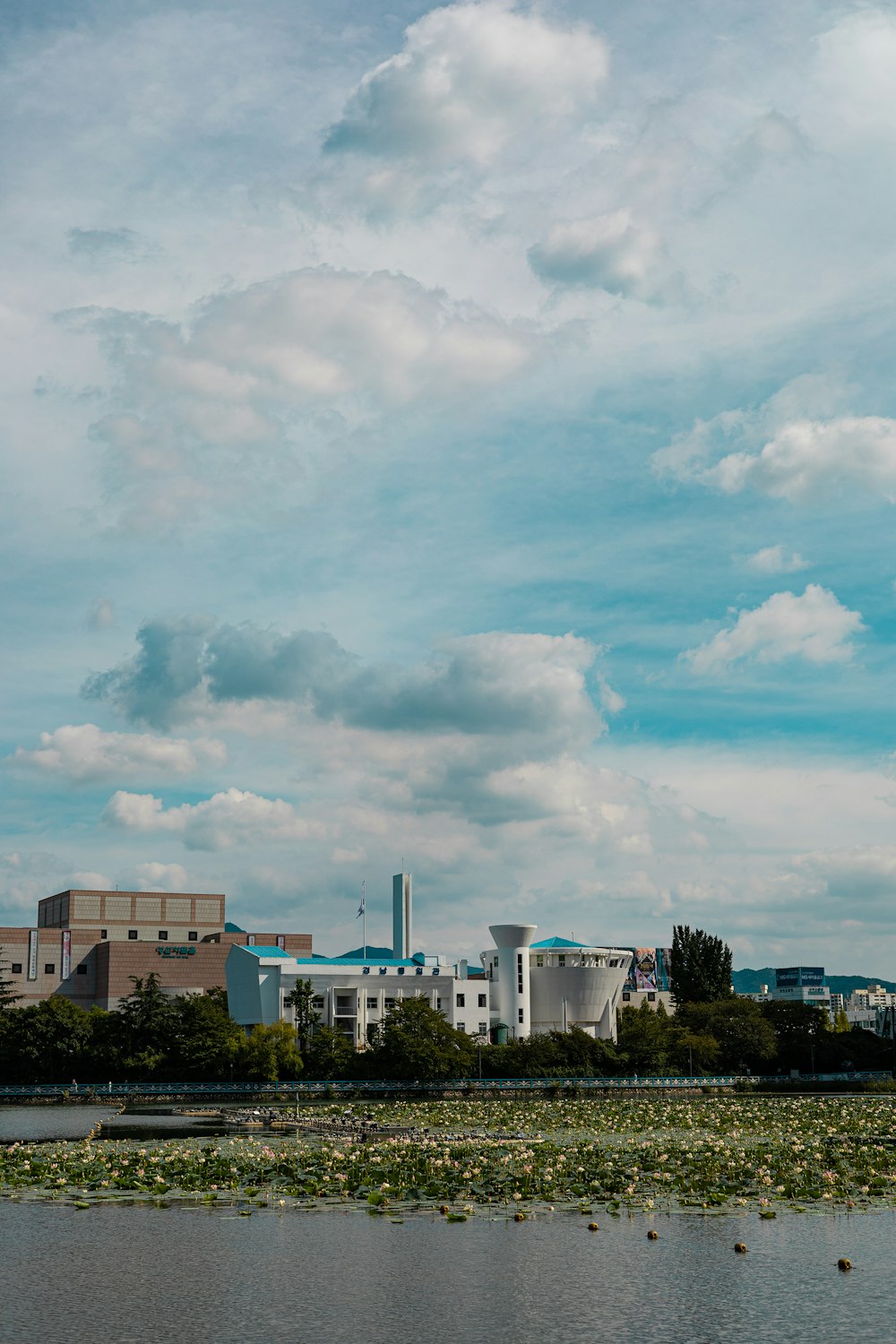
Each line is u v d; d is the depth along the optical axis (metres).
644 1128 95.56
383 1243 48.16
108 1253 46.94
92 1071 188.62
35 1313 38.53
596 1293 40.44
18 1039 188.38
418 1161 67.88
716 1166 66.06
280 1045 188.38
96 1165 68.19
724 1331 36.06
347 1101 163.88
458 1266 44.25
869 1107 122.00
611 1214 53.41
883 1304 38.84
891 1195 56.94
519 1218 52.22
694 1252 46.19
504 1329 36.44
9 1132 104.88
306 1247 47.53
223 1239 49.06
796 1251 46.22
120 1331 36.47
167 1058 188.12
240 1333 36.09
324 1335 35.88
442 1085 186.62
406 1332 36.12
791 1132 90.00
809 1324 36.59
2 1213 54.75
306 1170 65.88
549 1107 132.12
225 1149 77.12
